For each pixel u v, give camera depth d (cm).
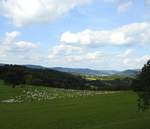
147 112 6303
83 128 4875
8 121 5691
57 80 17812
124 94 10650
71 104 8281
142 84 4309
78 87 17325
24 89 13462
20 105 8594
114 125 4947
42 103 8938
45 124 5303
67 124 5278
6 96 11050
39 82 16775
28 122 5531
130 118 5681
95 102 8550
